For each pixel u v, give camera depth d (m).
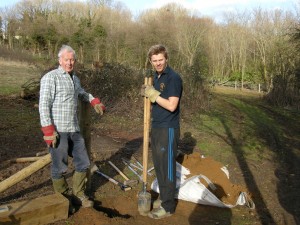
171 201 4.18
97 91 10.70
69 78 3.87
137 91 10.60
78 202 4.23
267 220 4.34
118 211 4.38
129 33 31.36
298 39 17.17
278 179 5.97
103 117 9.85
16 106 10.84
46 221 3.75
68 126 3.88
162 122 4.01
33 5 39.69
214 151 7.48
